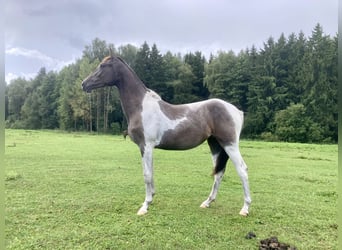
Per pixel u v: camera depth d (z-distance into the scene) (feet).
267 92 113.19
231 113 14.84
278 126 101.24
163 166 28.81
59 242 11.16
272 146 59.36
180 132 14.52
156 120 14.49
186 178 23.09
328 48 102.22
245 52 126.72
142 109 14.73
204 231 12.35
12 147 41.96
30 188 18.93
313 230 12.72
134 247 10.84
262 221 13.64
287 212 15.06
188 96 124.36
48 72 158.30
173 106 15.11
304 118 97.76
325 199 17.65
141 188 19.39
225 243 11.30
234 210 15.24
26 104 149.18
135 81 15.21
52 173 23.89
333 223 13.42
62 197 17.01
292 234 12.25
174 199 17.06
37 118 146.72
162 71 124.06
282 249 10.52
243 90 119.65
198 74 132.98
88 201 16.29
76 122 129.29
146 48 124.47
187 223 13.20
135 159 32.73
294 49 117.50
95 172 24.71
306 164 32.58
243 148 53.42
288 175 25.41
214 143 15.71
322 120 96.58
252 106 114.21
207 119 14.74
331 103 97.40
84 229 12.36
